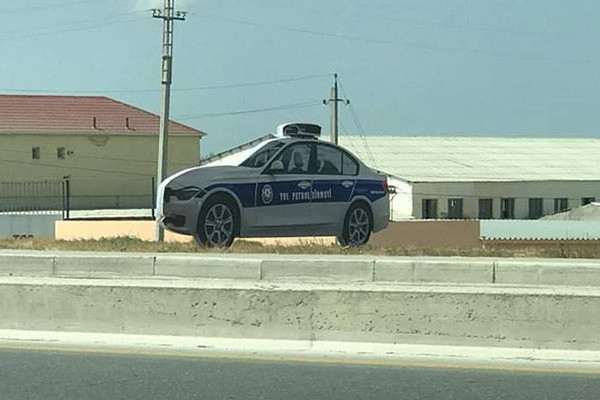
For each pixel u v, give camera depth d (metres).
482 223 43.88
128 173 75.56
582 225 43.34
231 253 15.66
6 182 68.06
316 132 18.00
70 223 39.09
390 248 17.27
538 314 10.41
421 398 8.68
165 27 46.59
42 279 11.95
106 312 11.32
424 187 68.56
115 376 9.56
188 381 9.35
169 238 31.19
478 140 86.50
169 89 47.00
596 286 13.02
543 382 9.24
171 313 11.17
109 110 77.50
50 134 71.88
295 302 10.94
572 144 88.38
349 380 9.36
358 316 10.79
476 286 12.09
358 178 18.34
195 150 78.94
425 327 10.64
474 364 10.04
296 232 17.28
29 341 11.24
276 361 10.20
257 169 16.88
